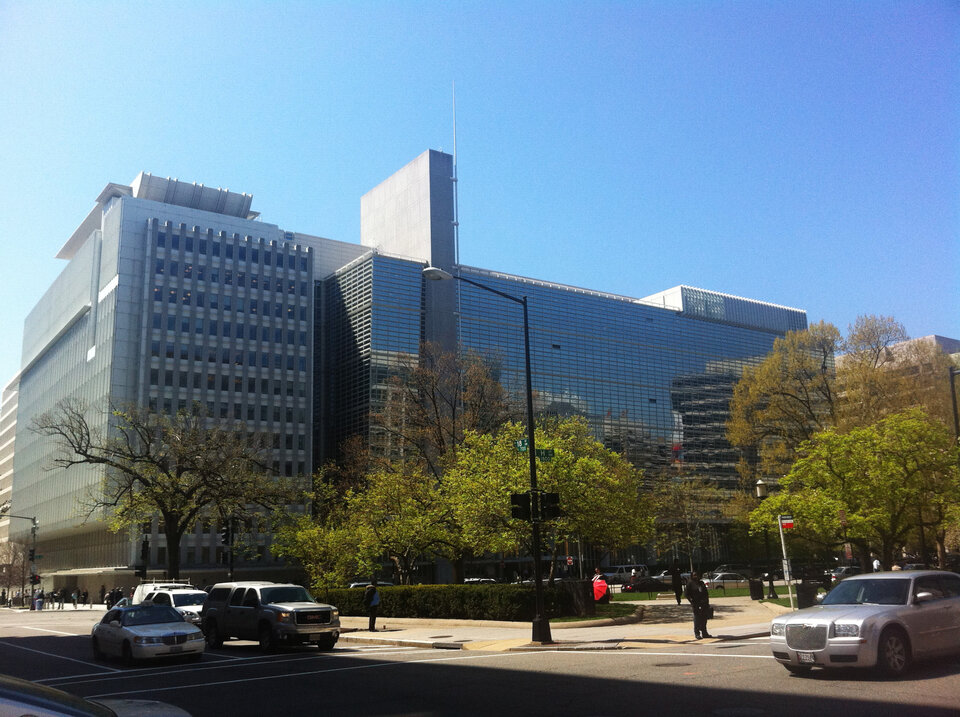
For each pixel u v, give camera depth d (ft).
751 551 265.13
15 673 60.95
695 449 414.82
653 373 411.75
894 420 100.07
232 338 331.16
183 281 326.44
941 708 29.99
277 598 76.59
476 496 103.35
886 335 156.87
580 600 91.61
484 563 321.52
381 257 340.80
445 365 160.86
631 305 415.44
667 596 148.46
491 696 39.55
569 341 383.04
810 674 40.63
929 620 40.32
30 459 414.82
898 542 107.96
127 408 169.58
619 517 102.99
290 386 339.36
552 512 70.54
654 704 34.30
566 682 43.01
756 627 74.13
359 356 335.88
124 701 19.63
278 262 350.64
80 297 359.25
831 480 99.86
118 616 69.41
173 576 151.84
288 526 142.20
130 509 156.04
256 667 59.72
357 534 126.62
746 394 172.45
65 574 346.33
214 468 153.07
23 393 455.22
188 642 66.18
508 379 351.05
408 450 156.46
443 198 375.25
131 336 314.76
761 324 474.90
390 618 109.29
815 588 77.05
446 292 352.49
